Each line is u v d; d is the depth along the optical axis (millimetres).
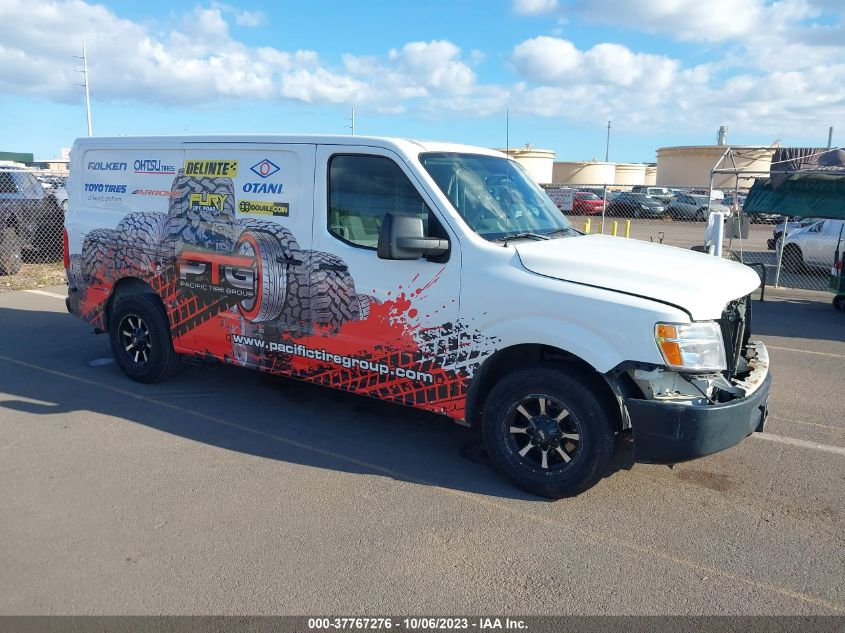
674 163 39750
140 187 5812
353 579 3273
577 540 3693
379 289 4504
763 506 4141
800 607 3148
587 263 4039
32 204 13406
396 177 4477
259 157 5043
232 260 5215
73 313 6590
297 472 4461
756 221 31766
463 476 4461
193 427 5207
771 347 8586
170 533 3645
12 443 4824
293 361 5039
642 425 3773
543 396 4051
